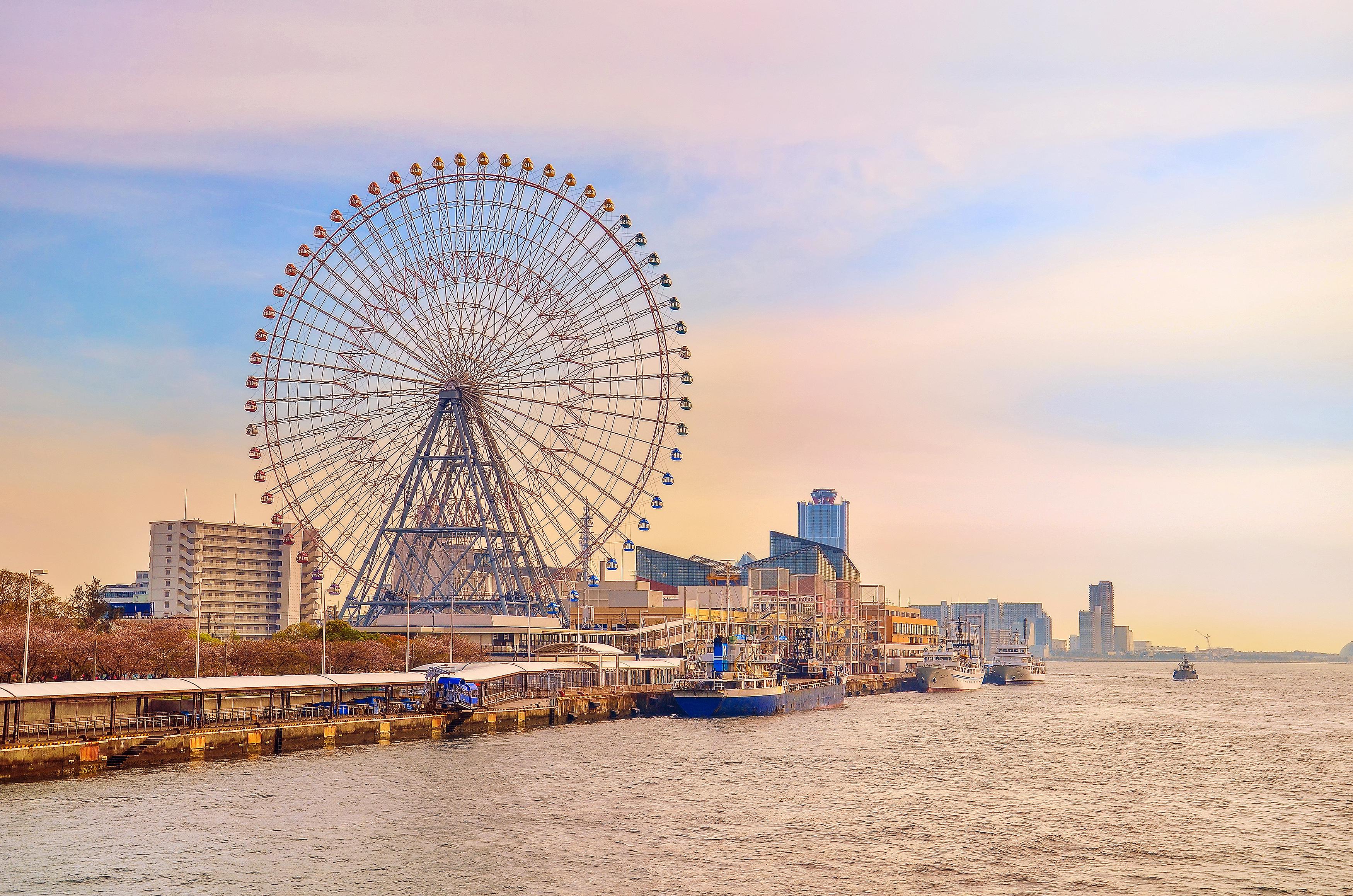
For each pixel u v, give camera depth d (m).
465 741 170.00
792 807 119.56
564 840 103.06
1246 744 184.88
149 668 187.25
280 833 102.88
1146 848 103.19
